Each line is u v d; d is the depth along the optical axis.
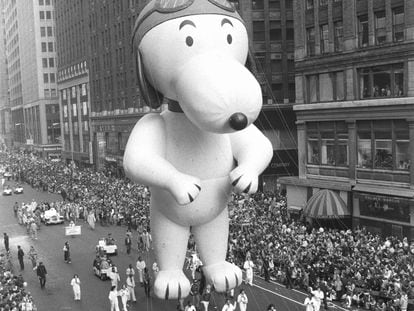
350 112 34.75
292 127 53.84
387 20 31.91
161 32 6.35
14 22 166.50
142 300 24.03
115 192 49.44
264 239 27.98
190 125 6.68
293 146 53.62
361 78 34.28
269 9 53.53
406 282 20.73
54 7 116.06
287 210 37.78
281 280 25.36
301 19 38.59
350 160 35.00
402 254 24.11
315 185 37.16
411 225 30.53
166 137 6.72
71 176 69.19
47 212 44.75
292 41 54.00
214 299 22.31
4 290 23.23
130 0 66.94
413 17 30.14
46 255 33.88
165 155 6.67
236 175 6.39
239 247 27.56
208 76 5.79
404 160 31.44
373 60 32.88
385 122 32.50
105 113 78.81
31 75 134.62
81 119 92.38
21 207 48.12
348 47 34.66
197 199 6.66
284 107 53.41
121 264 30.12
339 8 35.47
